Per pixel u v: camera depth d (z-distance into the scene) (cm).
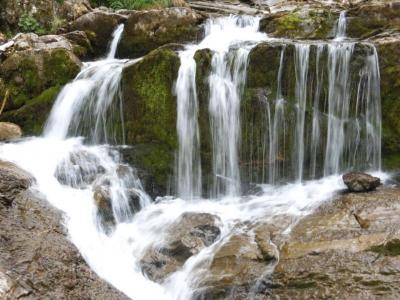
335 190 638
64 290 466
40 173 633
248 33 966
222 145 695
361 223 528
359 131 695
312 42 714
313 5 1067
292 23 928
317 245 506
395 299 437
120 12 1077
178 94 700
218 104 694
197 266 517
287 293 466
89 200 603
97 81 770
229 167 696
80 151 695
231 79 700
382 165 694
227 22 987
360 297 444
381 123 695
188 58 707
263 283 478
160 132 708
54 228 531
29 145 729
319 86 692
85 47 970
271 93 695
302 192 655
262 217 593
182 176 694
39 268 472
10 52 876
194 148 695
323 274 471
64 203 588
